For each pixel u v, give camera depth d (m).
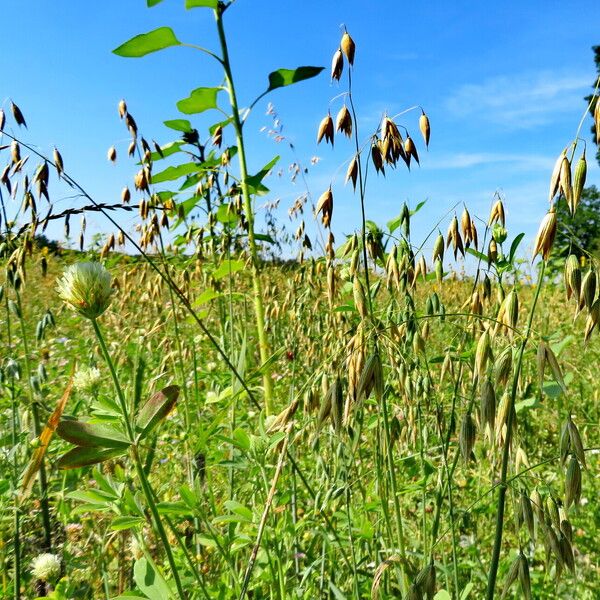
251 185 3.64
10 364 2.96
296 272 4.12
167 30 3.29
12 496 2.46
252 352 4.14
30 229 2.74
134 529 1.99
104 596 2.38
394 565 2.02
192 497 1.86
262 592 2.40
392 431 2.21
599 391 4.06
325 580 2.57
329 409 1.68
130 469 2.35
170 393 1.43
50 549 2.59
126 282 4.61
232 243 4.03
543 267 1.59
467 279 4.30
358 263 2.06
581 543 2.97
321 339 3.57
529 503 1.60
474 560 2.72
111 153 3.85
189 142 4.16
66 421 1.35
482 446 3.22
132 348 3.85
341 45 1.98
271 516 2.11
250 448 2.09
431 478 2.79
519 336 1.74
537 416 3.80
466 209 2.20
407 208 2.28
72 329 5.68
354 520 2.51
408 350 2.44
